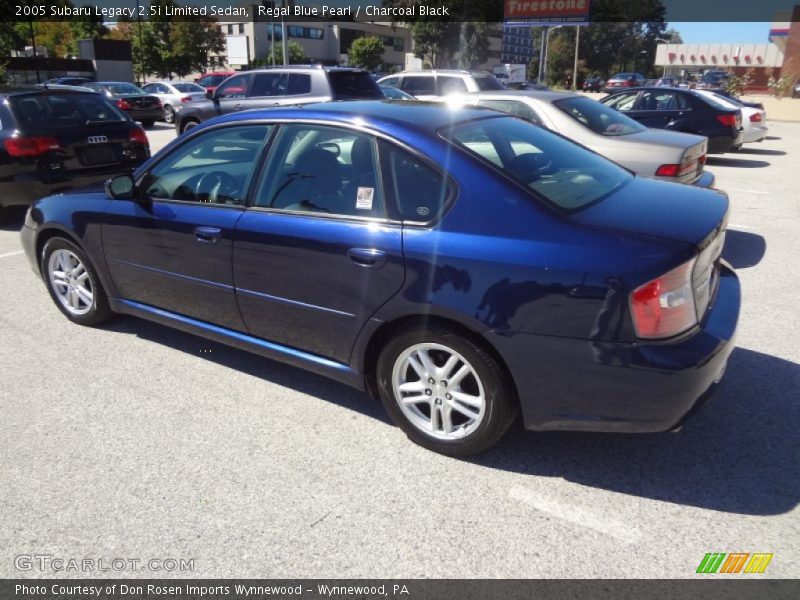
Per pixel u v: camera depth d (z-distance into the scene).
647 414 2.53
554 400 2.66
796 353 4.10
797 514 2.62
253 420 3.39
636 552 2.42
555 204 2.74
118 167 7.59
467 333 2.79
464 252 2.71
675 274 2.46
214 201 3.62
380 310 2.97
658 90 12.13
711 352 2.51
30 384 3.78
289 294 3.30
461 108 3.64
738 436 3.17
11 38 35.06
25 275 5.86
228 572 2.36
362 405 3.55
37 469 2.97
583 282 2.49
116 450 3.12
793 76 34.25
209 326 3.81
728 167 12.36
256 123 3.51
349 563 2.39
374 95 11.95
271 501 2.74
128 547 2.49
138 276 4.06
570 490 2.79
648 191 3.19
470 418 2.92
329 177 3.19
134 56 53.59
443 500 2.74
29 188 6.90
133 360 4.10
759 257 6.27
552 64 81.25
